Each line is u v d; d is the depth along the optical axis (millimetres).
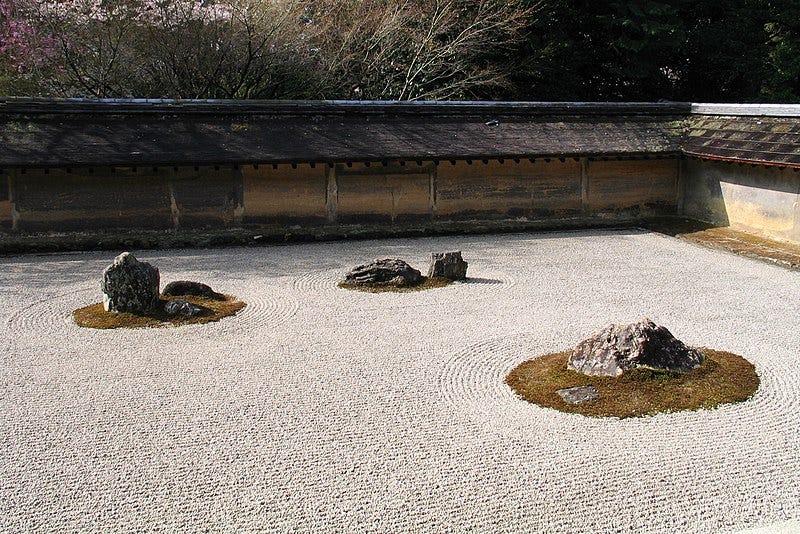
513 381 7230
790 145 13148
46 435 6219
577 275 11609
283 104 15477
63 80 19203
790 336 8469
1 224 13883
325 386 7199
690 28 25984
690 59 25797
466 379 7348
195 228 14766
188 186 14562
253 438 6125
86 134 14117
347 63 21016
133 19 18938
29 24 18172
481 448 5910
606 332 7395
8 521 4988
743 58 24844
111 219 14328
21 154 13367
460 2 21719
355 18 21172
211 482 5445
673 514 4992
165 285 10867
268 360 7922
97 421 6477
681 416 6375
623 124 16812
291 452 5883
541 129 16219
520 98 23906
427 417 6492
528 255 13227
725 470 5527
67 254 13453
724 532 4781
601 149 15695
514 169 15922
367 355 8047
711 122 16172
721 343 8250
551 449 5871
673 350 7277
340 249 13953
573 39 24125
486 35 21719
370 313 9625
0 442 6102
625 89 25406
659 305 9844
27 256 13289
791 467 5566
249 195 14875
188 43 19125
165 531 4863
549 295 10414
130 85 19828
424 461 5719
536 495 5230
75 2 18547
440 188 15695
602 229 15906
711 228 15188
